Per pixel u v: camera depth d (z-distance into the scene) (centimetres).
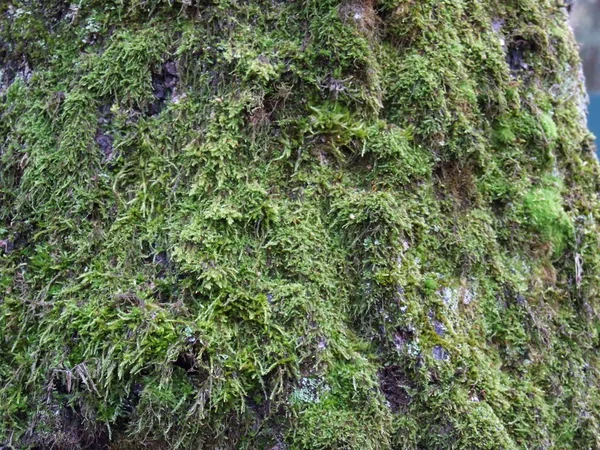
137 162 57
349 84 57
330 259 56
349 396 54
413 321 55
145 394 52
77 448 54
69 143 57
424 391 55
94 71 57
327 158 57
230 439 53
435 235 58
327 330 54
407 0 58
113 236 56
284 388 53
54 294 56
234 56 56
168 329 52
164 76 58
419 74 58
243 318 53
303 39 57
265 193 55
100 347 53
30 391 55
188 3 57
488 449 54
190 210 55
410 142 58
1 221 58
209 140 56
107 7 58
